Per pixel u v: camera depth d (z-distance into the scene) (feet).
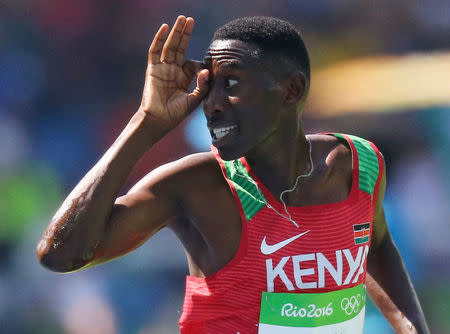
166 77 28.40
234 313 27.78
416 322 32.32
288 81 27.91
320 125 110.73
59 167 112.47
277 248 27.63
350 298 29.07
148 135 28.19
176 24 28.19
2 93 116.98
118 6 127.85
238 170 28.30
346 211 29.12
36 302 85.66
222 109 27.25
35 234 95.76
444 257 93.45
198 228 28.45
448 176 105.29
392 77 114.62
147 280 88.94
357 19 131.34
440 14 130.72
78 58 125.59
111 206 27.32
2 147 106.32
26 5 123.24
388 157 109.09
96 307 85.25
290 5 131.64
